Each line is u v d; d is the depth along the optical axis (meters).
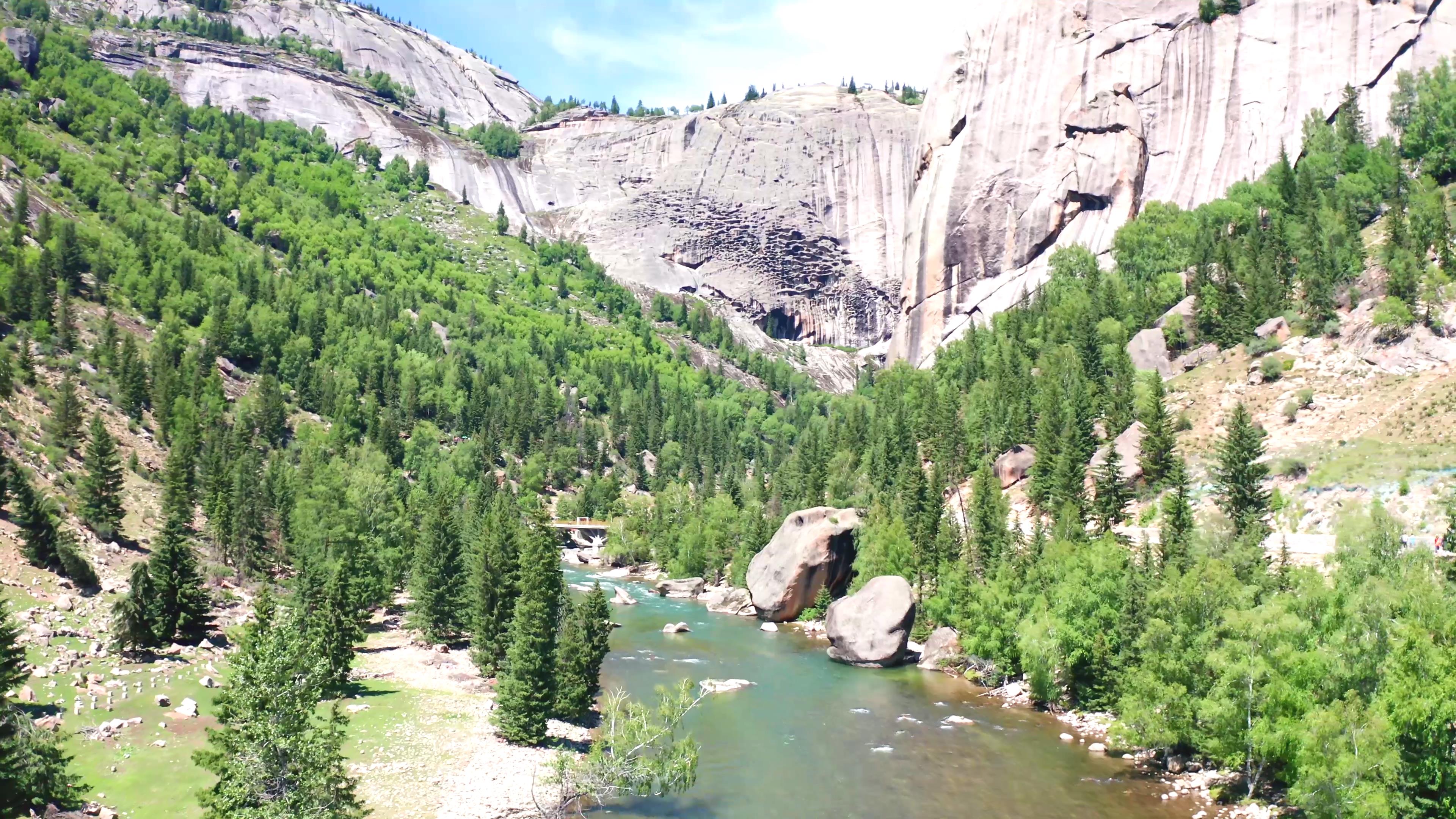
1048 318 185.88
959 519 132.38
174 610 77.81
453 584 98.50
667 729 56.97
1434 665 49.78
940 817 56.22
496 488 192.75
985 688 86.44
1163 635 63.44
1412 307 121.88
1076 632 77.50
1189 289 160.75
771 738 70.94
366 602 106.19
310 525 117.25
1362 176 173.62
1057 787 61.00
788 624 119.19
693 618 124.06
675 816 56.12
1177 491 96.31
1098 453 125.88
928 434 162.25
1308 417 116.94
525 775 60.91
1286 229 160.75
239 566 108.62
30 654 67.56
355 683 80.44
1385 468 99.06
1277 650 55.81
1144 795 59.59
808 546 121.19
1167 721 61.97
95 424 121.44
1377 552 65.25
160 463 142.00
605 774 55.09
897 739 70.81
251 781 42.34
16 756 43.97
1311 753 51.00
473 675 85.75
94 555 94.62
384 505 131.00
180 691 67.56
